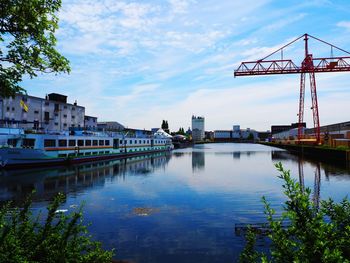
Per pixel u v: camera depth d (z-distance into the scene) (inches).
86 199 765.3
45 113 2524.6
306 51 2933.1
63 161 1609.3
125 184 1026.7
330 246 124.9
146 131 3599.9
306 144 3518.7
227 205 698.8
